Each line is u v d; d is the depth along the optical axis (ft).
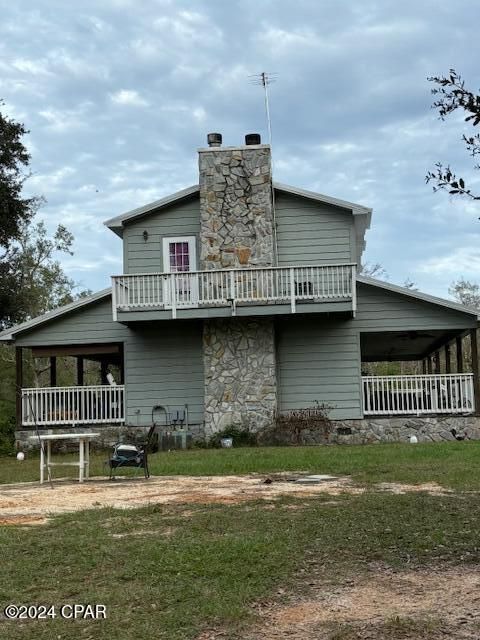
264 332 65.62
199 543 20.39
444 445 53.57
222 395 65.26
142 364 68.54
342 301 63.00
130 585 16.88
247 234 66.39
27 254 128.06
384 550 19.71
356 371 66.54
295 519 23.79
